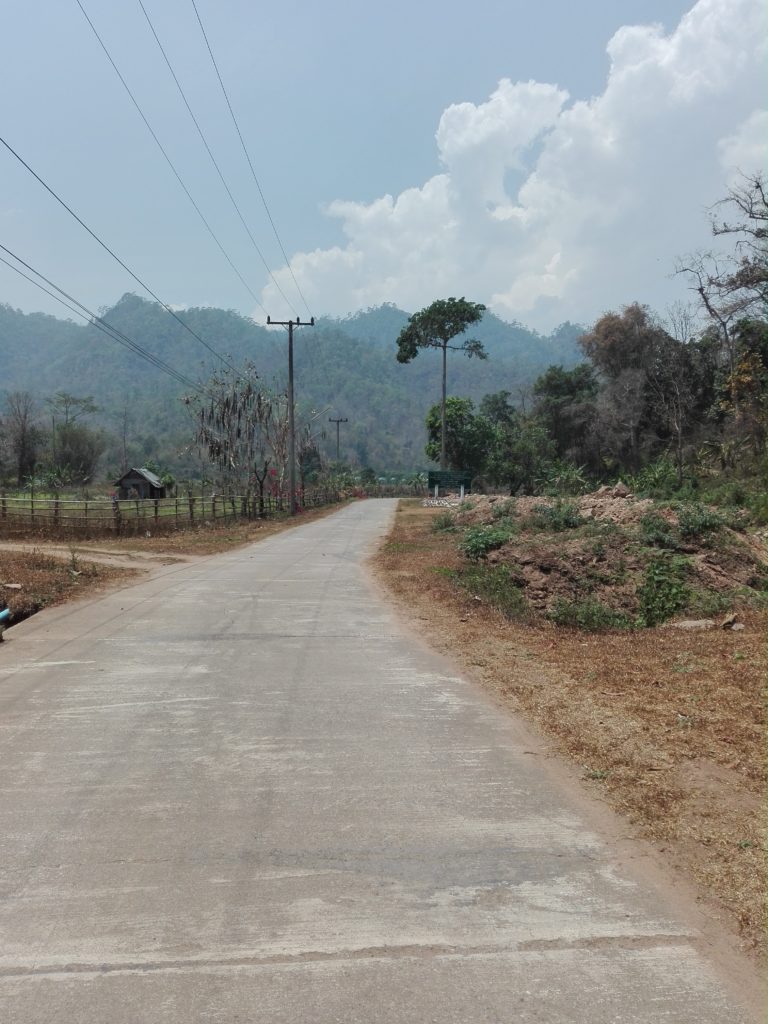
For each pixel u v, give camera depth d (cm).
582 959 287
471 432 6625
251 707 605
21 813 411
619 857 364
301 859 362
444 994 267
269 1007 260
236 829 393
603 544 1493
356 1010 259
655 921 312
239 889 335
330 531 2797
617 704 603
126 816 407
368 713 591
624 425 4950
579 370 6291
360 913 318
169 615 1016
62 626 935
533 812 413
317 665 747
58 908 320
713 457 3669
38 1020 254
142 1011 258
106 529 2452
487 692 651
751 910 316
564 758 493
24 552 1745
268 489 4584
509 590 1216
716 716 564
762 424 2991
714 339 3753
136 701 619
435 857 364
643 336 4856
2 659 762
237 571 1556
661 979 276
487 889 337
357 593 1245
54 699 622
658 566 1354
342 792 440
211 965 283
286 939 300
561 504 2295
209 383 4128
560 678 695
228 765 481
